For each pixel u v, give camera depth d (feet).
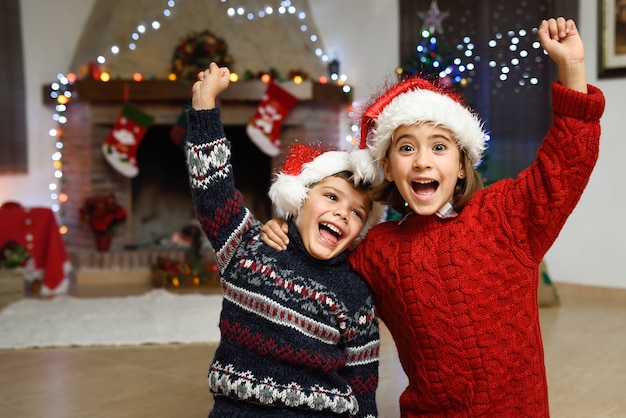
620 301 14.05
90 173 16.71
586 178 4.12
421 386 4.58
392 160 4.53
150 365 9.19
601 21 14.20
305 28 18.28
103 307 12.92
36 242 14.96
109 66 17.03
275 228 4.87
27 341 10.38
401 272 4.56
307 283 4.73
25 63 17.67
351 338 4.83
